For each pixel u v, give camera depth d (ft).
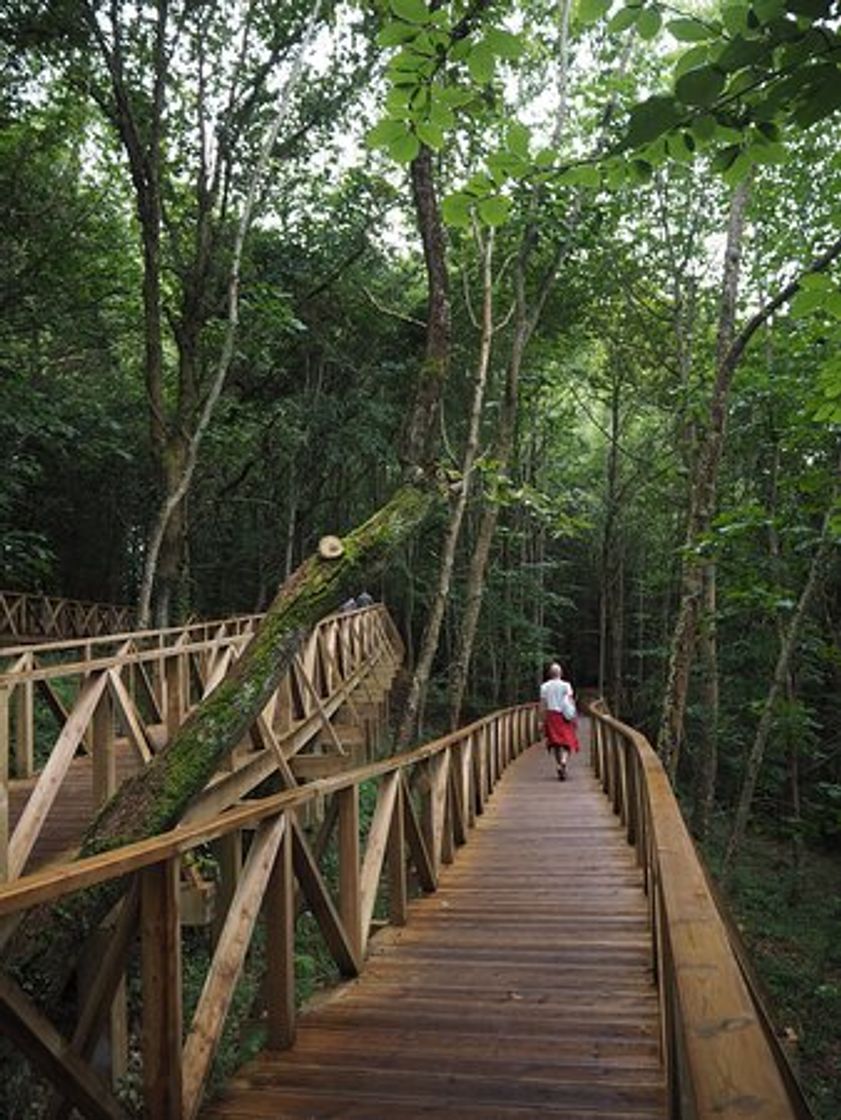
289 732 28.94
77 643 27.14
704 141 8.55
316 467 77.56
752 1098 3.17
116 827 14.33
